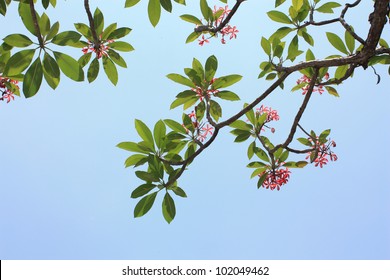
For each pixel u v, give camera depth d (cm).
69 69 381
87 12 396
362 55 412
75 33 375
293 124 451
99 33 434
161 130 442
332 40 463
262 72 449
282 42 486
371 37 398
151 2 400
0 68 428
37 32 365
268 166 508
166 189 432
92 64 437
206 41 495
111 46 441
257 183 504
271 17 480
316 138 493
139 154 447
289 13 478
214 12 486
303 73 489
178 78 455
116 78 453
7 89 466
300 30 493
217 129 438
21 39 367
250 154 517
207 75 453
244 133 508
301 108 444
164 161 436
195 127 466
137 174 423
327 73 488
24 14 369
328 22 454
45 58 374
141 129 439
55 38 372
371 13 388
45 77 380
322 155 495
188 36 493
